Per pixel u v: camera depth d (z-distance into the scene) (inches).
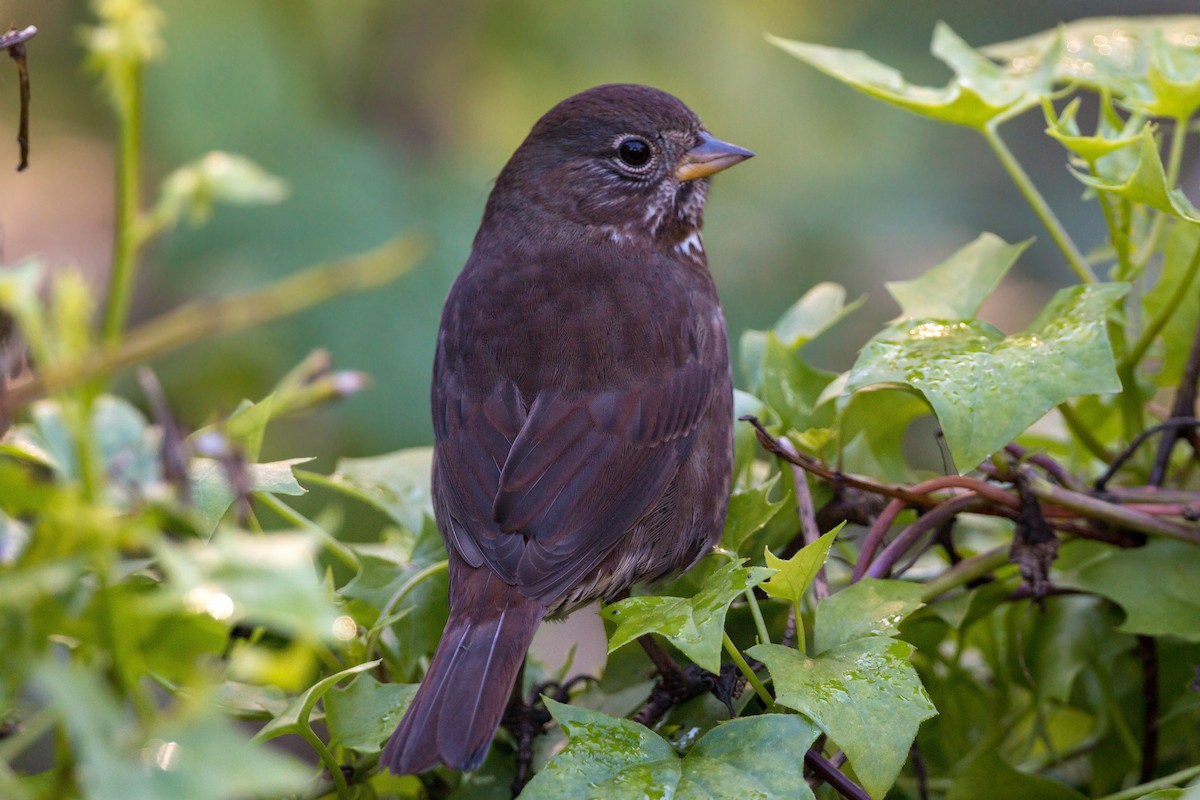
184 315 128.4
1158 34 253.0
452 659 212.1
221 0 494.0
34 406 161.3
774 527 246.7
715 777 174.4
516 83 542.9
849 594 202.4
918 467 490.6
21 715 170.1
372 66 533.3
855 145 565.3
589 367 262.1
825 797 202.1
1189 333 253.3
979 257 249.4
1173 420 235.6
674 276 296.4
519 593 227.8
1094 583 227.8
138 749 113.7
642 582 267.3
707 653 173.9
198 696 116.3
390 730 192.7
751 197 551.5
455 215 499.8
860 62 265.0
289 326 464.4
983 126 255.4
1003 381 212.5
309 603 111.0
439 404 267.1
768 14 561.6
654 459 259.3
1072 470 268.1
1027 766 251.6
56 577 115.2
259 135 491.5
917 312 246.2
